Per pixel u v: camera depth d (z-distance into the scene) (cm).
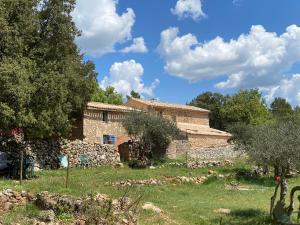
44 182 2353
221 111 8969
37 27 3341
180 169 3769
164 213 1900
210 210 2155
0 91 2791
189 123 6462
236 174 3644
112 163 4156
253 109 8600
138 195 2308
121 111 5109
